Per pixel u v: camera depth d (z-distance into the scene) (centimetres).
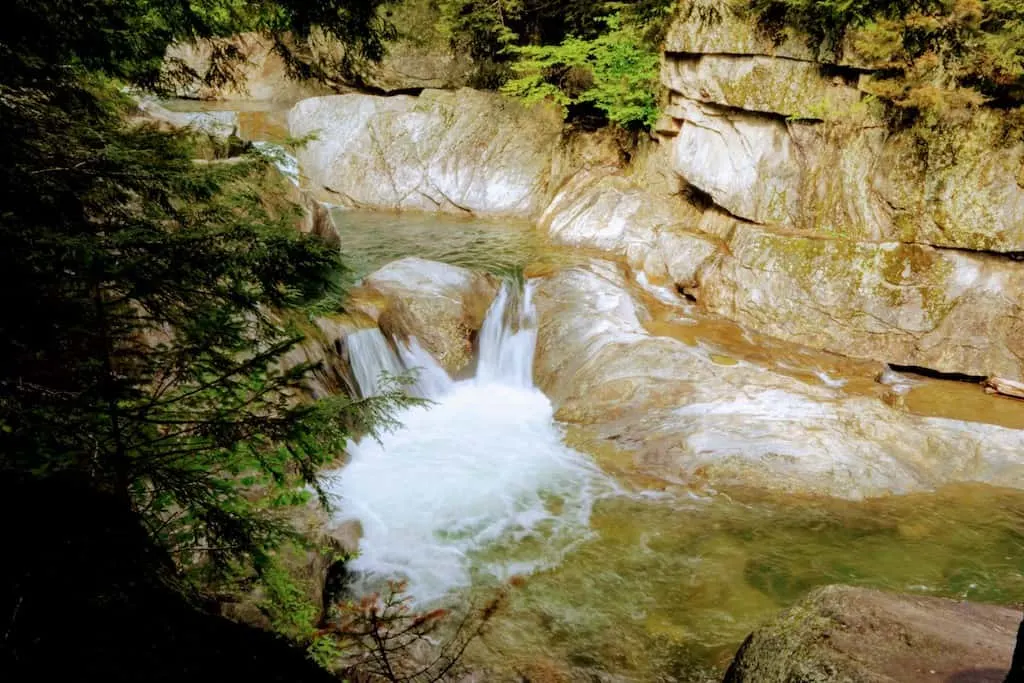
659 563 621
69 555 216
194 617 240
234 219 327
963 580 589
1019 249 835
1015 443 741
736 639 530
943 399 838
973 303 873
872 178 927
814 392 824
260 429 312
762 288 990
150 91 350
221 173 324
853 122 930
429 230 1471
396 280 1039
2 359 246
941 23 795
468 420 899
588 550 641
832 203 975
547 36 1647
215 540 333
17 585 201
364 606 556
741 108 1041
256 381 322
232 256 283
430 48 1723
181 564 359
